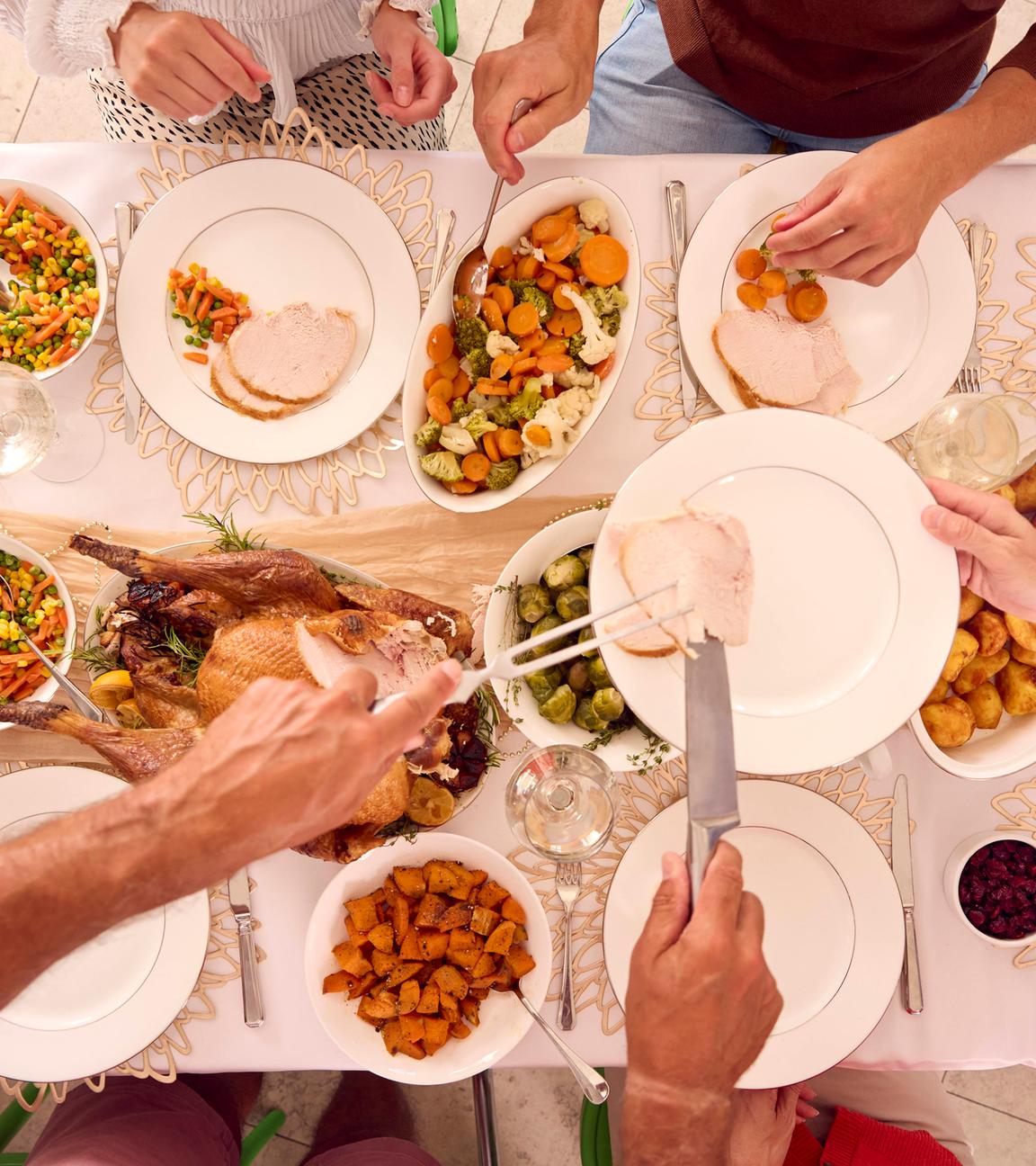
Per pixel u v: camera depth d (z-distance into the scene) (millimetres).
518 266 1416
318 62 1688
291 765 761
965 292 1433
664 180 1495
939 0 1429
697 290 1438
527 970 1396
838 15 1476
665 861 943
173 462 1490
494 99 1370
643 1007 884
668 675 1241
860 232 1311
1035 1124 2521
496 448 1386
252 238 1458
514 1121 2457
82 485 1482
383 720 782
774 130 1856
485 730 1369
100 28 1399
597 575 1239
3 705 1259
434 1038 1363
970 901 1445
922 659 1262
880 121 1745
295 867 1465
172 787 765
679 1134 842
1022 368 1502
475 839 1473
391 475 1502
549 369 1380
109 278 1467
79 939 791
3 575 1441
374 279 1468
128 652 1347
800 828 1442
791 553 1280
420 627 1313
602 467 1500
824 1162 1627
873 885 1440
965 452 1342
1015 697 1419
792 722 1291
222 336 1462
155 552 1470
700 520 1226
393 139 1771
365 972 1399
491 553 1493
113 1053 1413
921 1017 1474
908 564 1257
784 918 1457
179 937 1416
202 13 1516
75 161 1474
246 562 1283
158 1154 1677
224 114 1692
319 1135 2412
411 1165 1919
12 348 1443
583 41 1432
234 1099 2117
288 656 1235
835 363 1443
